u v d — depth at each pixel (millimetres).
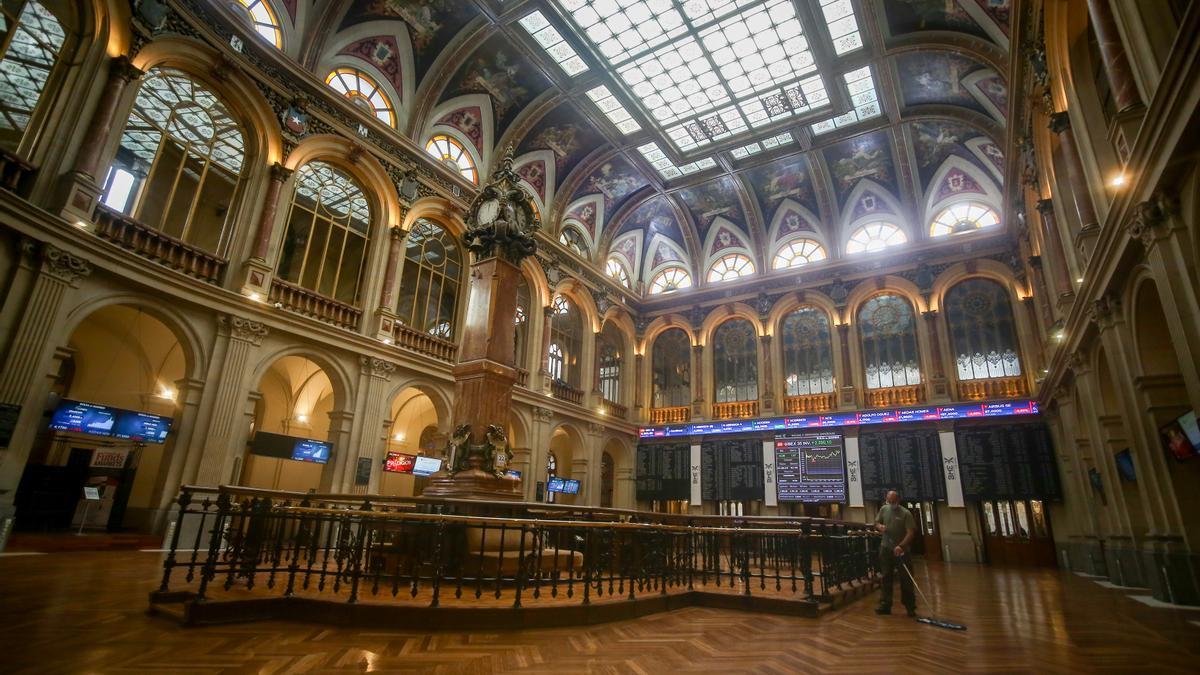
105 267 10391
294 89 14156
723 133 21234
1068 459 16234
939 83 17969
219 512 5863
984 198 21266
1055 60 9992
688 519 9047
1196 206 5961
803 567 6852
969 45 15469
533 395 20281
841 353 22484
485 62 18016
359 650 4355
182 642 4371
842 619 6422
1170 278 6438
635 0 15906
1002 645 5160
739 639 5199
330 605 5301
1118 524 10789
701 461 23859
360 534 5754
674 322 26656
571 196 23219
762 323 24484
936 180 21875
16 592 5895
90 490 12406
